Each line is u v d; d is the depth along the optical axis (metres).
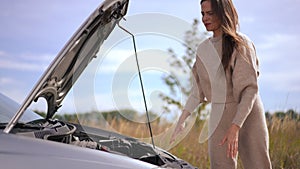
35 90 2.08
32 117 2.83
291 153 6.11
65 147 2.00
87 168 1.91
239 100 3.26
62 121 2.82
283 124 6.40
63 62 2.34
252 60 3.17
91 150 2.04
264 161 3.36
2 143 1.92
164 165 2.41
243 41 3.17
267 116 6.66
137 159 2.22
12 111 2.60
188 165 2.63
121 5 2.39
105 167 1.95
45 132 2.25
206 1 3.17
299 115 6.61
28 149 1.92
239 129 3.27
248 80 3.14
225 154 3.34
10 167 1.83
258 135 3.31
